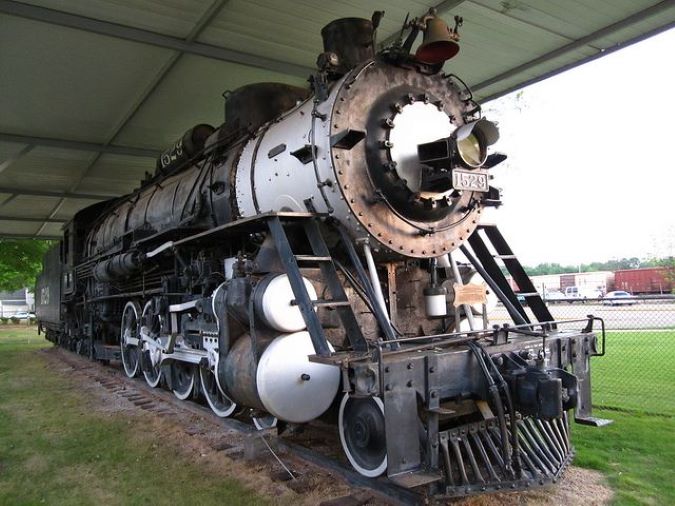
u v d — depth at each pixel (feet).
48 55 23.86
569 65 26.53
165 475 14.51
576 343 14.19
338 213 13.84
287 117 16.93
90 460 15.98
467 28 23.12
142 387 25.55
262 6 21.21
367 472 12.60
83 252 39.68
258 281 14.40
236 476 14.05
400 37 15.29
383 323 12.68
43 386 28.81
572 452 13.60
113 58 24.57
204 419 19.60
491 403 12.01
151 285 25.52
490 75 28.14
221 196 18.93
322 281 14.55
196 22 22.09
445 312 15.79
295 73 26.86
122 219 30.53
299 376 13.03
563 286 135.54
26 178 43.45
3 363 40.42
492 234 17.76
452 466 12.44
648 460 14.70
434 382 11.12
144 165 42.16
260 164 17.12
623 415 19.36
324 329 14.01
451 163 13.47
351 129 12.87
